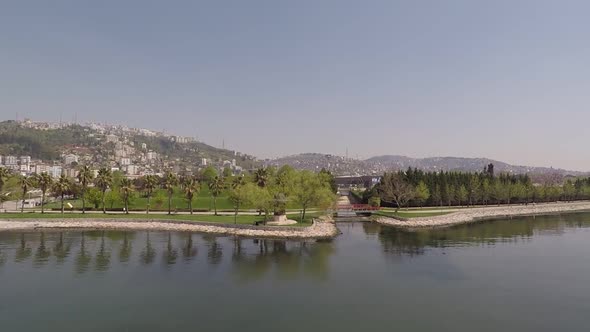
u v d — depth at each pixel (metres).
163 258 90.31
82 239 113.50
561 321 55.06
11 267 82.12
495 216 180.12
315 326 53.31
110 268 81.75
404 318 56.03
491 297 64.50
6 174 154.00
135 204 181.00
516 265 84.06
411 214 162.88
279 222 131.75
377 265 84.50
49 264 84.50
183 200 190.50
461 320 55.41
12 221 135.50
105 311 58.53
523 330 52.31
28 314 57.34
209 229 127.62
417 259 89.56
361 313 57.88
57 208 171.38
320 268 82.06
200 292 67.06
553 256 92.25
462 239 115.94
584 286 69.75
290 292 67.00
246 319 55.75
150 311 58.56
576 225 147.00
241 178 185.12
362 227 142.62
